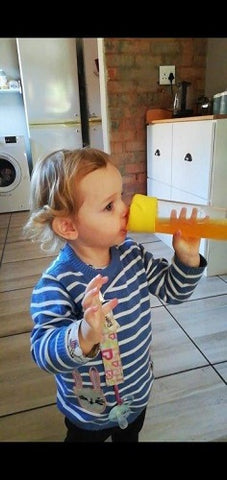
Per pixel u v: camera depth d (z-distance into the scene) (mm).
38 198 533
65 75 3217
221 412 936
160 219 506
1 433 903
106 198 486
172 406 957
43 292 513
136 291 592
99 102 3441
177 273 584
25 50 3045
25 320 1435
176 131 1838
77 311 523
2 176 3367
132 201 506
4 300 1610
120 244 580
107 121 2285
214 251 1677
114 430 667
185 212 514
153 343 1230
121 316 562
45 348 443
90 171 483
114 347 559
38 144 3352
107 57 2123
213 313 1409
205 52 2236
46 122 3309
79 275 526
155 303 1496
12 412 974
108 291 549
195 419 916
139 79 2225
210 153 1508
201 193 1644
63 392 627
